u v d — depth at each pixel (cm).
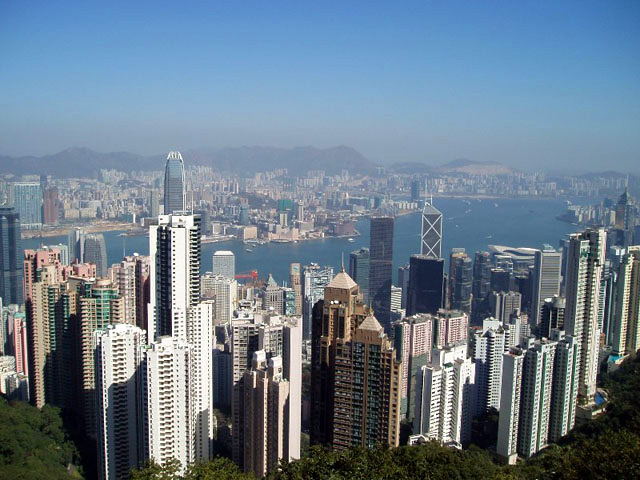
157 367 16550
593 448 11206
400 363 16275
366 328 16512
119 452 18825
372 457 12475
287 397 18850
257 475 19250
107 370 18412
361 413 16738
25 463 18425
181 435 17100
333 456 12419
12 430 19525
